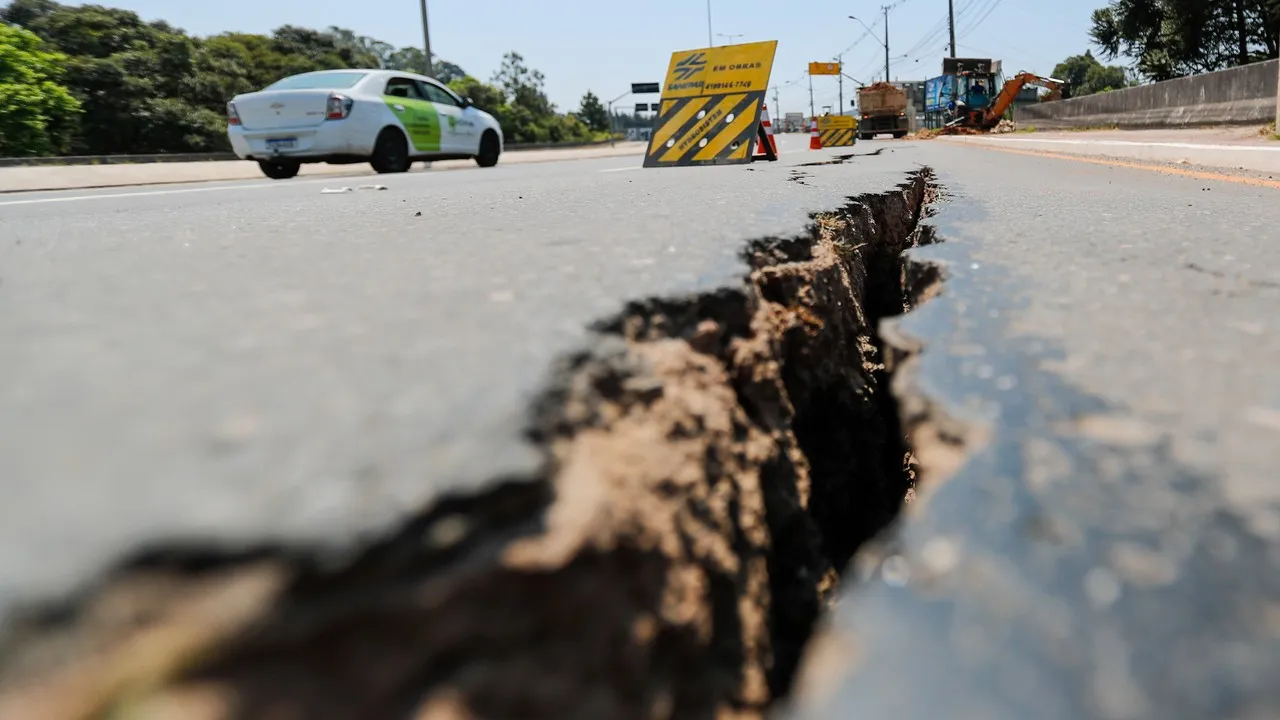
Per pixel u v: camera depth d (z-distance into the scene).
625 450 0.75
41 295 1.25
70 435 0.66
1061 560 0.56
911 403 0.88
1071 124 23.34
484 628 0.52
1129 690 0.45
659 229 1.91
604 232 1.91
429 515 0.54
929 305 1.29
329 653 0.47
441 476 0.58
